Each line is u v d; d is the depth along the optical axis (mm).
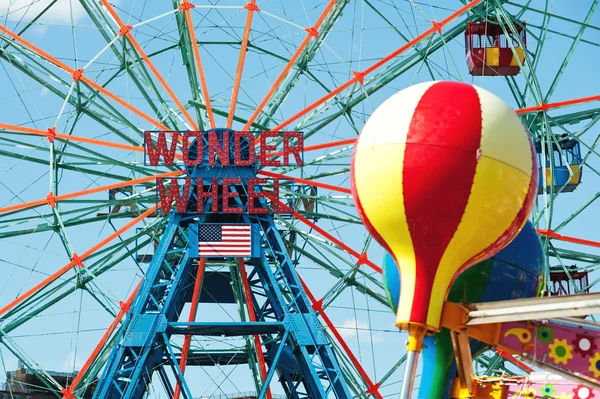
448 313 28297
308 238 60312
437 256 28719
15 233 58781
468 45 63438
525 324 28312
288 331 53906
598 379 28016
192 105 58000
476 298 34719
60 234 59438
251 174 57031
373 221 29297
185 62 62906
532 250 35750
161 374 55562
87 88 61406
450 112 28562
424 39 60156
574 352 28109
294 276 55281
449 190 28094
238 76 57844
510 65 63031
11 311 57750
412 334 28219
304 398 58125
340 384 53344
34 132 58000
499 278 34750
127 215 61906
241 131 56969
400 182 28406
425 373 34875
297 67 62031
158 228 59906
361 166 29359
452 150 28094
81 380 60062
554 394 33844
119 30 58406
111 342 58750
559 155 64375
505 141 28406
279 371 59312
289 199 61438
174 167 58812
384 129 29031
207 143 56969
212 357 63000
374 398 59594
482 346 35469
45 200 57312
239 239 55781
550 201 59094
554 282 62375
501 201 28344
